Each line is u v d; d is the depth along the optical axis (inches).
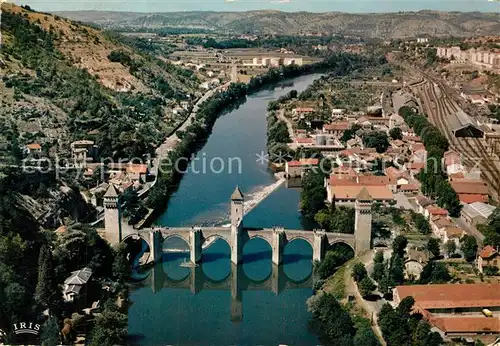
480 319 7736.2
